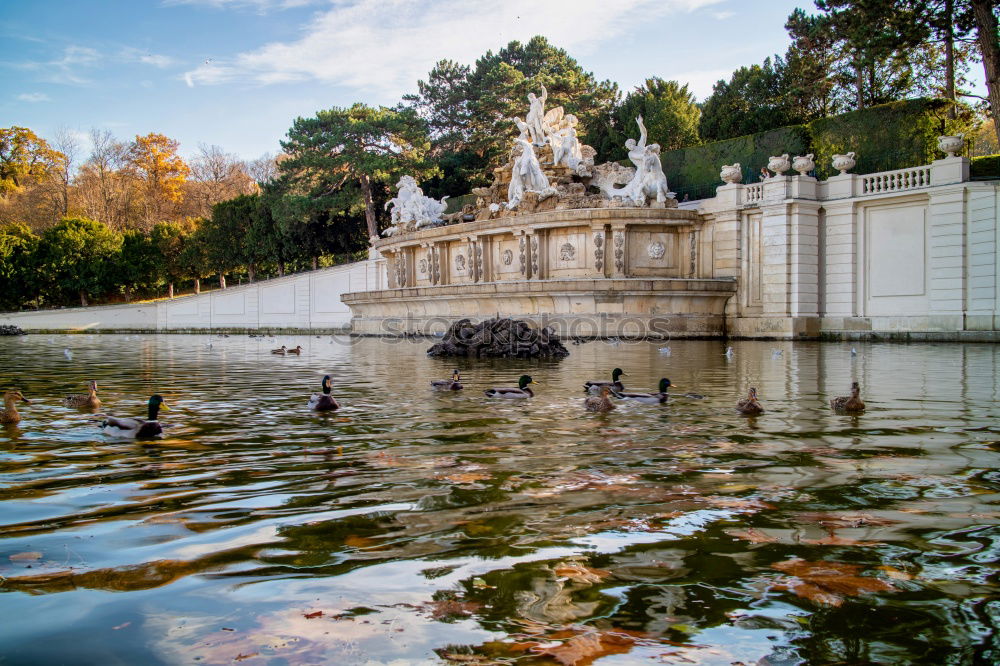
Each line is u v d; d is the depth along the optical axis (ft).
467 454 24.73
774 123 160.15
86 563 14.43
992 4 96.37
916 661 10.48
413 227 169.89
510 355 76.33
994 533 15.89
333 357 81.71
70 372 61.98
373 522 16.94
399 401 39.34
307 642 11.01
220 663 10.38
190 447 26.55
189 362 75.15
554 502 18.51
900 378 49.57
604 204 131.13
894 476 21.12
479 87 230.07
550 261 134.62
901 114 113.60
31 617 11.90
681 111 177.78
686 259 128.98
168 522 17.16
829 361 66.64
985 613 11.98
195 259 252.83
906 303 104.78
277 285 211.82
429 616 11.96
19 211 305.73
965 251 97.40
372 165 197.16
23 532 16.46
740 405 33.81
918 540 15.48
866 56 114.21
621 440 27.12
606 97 224.53
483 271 144.56
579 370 58.80
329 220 223.10
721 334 123.03
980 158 104.12
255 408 37.19
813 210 113.50
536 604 12.38
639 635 11.28
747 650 10.78
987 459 23.36
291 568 14.08
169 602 12.53
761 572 13.73
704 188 140.56
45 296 262.06
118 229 315.17
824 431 28.76
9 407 33.06
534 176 139.85
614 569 13.92
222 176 344.69
